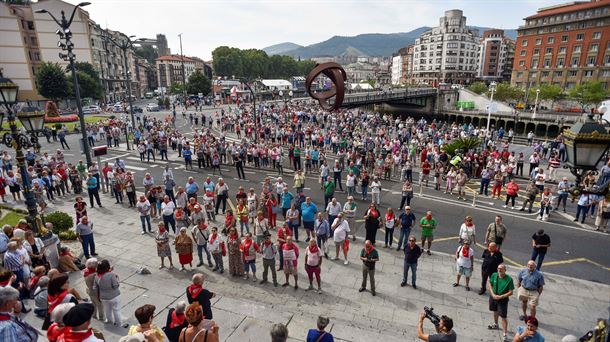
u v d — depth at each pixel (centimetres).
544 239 1166
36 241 1012
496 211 1853
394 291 1098
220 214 1775
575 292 1116
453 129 3962
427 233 1338
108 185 2088
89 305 457
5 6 7025
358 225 1656
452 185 2156
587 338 592
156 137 3027
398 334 882
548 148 3253
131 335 475
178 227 1368
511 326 940
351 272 1213
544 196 1709
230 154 2805
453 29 14500
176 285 1074
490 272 1048
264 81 10356
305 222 1417
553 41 8662
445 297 1069
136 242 1413
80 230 1224
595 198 1759
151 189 1681
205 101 8225
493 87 3938
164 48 18150
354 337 852
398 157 2539
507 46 14762
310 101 8206
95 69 8025
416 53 16338
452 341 583
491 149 2919
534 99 8269
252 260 1128
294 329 863
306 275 1189
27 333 513
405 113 9288
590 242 1482
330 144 3484
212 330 531
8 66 7231
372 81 14050
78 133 4091
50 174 1950
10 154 3000
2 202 1878
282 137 3591
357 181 2123
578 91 7519
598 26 7819
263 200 1574
